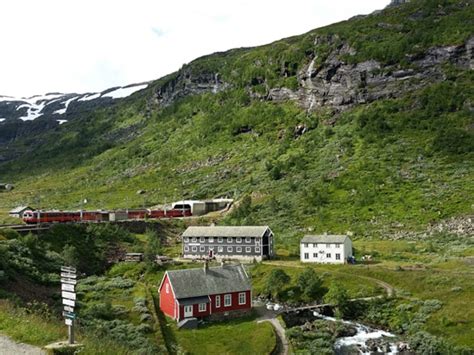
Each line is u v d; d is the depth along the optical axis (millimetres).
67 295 31797
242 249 125062
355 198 160000
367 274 103062
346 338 79438
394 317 85938
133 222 148875
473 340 73812
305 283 98250
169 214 170625
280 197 174125
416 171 170625
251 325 79938
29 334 33656
